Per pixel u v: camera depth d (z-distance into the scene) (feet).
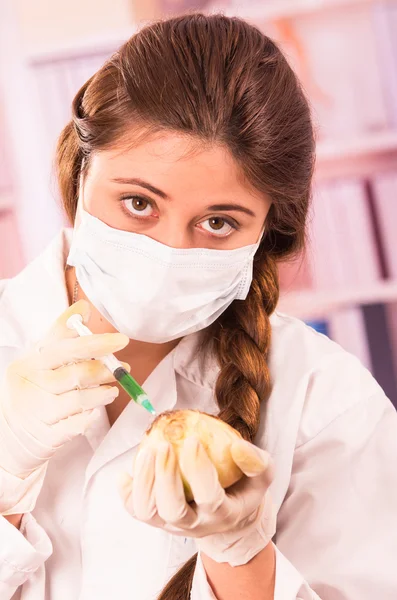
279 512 4.39
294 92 4.11
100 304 4.13
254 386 4.42
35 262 4.83
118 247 3.97
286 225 4.49
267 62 3.94
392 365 11.10
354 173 10.91
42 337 4.33
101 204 3.97
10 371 3.91
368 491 4.33
